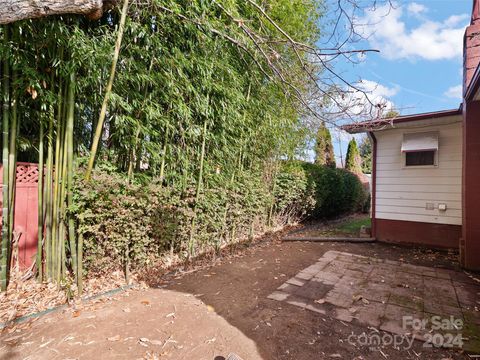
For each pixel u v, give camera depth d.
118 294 2.32
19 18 1.50
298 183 5.86
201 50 2.95
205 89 3.05
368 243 4.74
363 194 9.95
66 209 2.14
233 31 3.05
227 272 3.03
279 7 3.65
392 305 2.25
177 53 2.62
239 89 3.58
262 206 4.86
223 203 3.77
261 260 3.53
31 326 1.78
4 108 1.98
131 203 2.45
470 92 3.10
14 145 2.09
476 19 3.48
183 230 3.16
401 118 4.33
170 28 2.62
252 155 4.47
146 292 2.41
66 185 2.18
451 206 4.28
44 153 2.31
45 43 1.94
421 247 4.45
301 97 3.13
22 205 2.25
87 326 1.80
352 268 3.25
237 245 4.10
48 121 2.17
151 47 2.53
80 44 1.93
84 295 2.20
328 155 10.37
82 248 2.22
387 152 4.88
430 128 4.48
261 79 4.03
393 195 4.80
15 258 2.22
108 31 2.22
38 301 2.05
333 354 1.60
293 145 5.34
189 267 3.11
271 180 5.20
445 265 3.45
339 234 5.44
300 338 1.76
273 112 4.41
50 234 2.24
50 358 1.48
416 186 4.58
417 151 4.55
